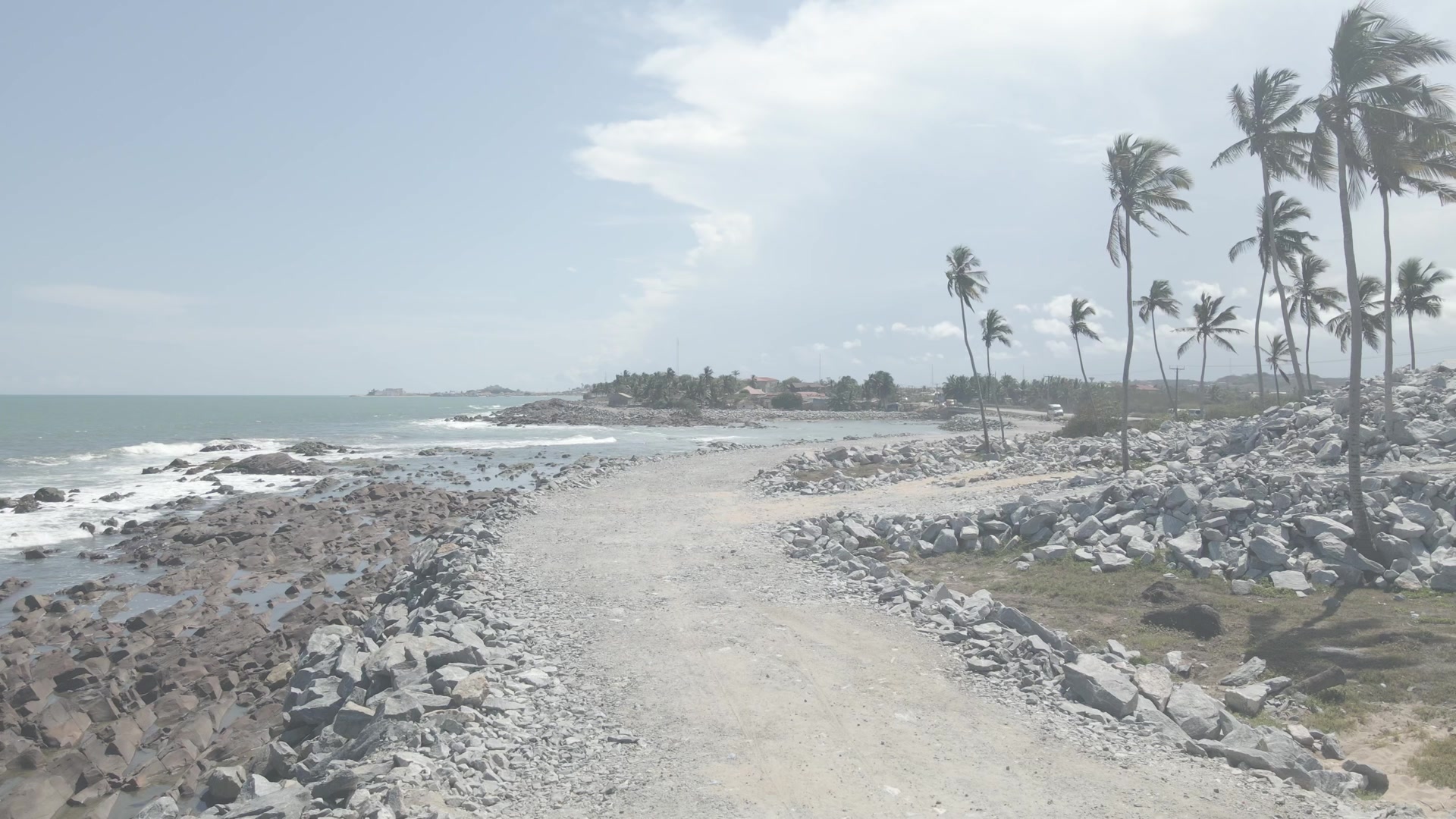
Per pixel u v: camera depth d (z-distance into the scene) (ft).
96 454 211.41
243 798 33.78
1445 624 47.26
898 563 71.97
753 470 149.79
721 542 79.82
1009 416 422.82
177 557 96.58
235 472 180.96
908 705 38.91
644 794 30.17
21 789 39.86
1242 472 78.13
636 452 243.60
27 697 52.70
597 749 34.04
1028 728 36.32
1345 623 48.88
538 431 364.99
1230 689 40.86
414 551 96.89
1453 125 56.59
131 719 49.37
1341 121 60.23
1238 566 59.57
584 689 40.88
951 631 49.29
